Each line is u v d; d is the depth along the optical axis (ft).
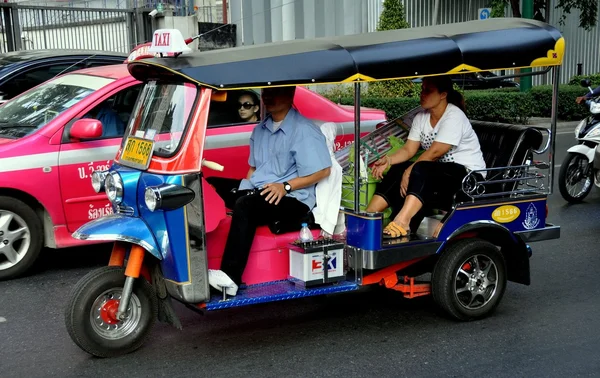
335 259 15.69
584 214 28.30
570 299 18.60
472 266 16.90
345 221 16.17
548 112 58.03
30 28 52.85
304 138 16.03
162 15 57.62
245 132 23.26
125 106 22.04
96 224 14.30
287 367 14.43
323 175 16.06
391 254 15.69
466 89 54.03
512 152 17.49
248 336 16.17
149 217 14.16
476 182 16.43
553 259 22.25
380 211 17.40
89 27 55.72
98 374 14.14
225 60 13.93
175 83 14.70
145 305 14.98
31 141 20.38
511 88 60.18
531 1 54.29
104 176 15.14
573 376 14.01
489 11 57.82
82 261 22.61
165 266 14.30
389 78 15.01
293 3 65.00
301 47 14.75
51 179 20.39
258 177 16.48
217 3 67.21
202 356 15.01
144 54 21.43
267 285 15.64
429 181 16.62
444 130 17.04
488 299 17.11
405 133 19.30
